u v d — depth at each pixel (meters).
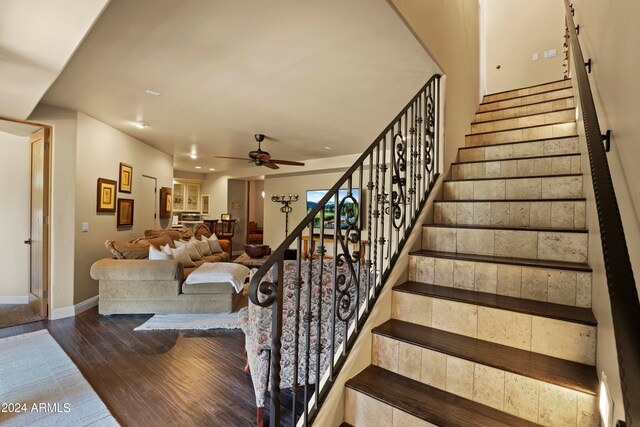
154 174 6.36
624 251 0.66
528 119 3.68
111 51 2.56
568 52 4.39
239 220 10.36
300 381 2.09
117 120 4.49
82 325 3.70
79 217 4.13
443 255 2.12
